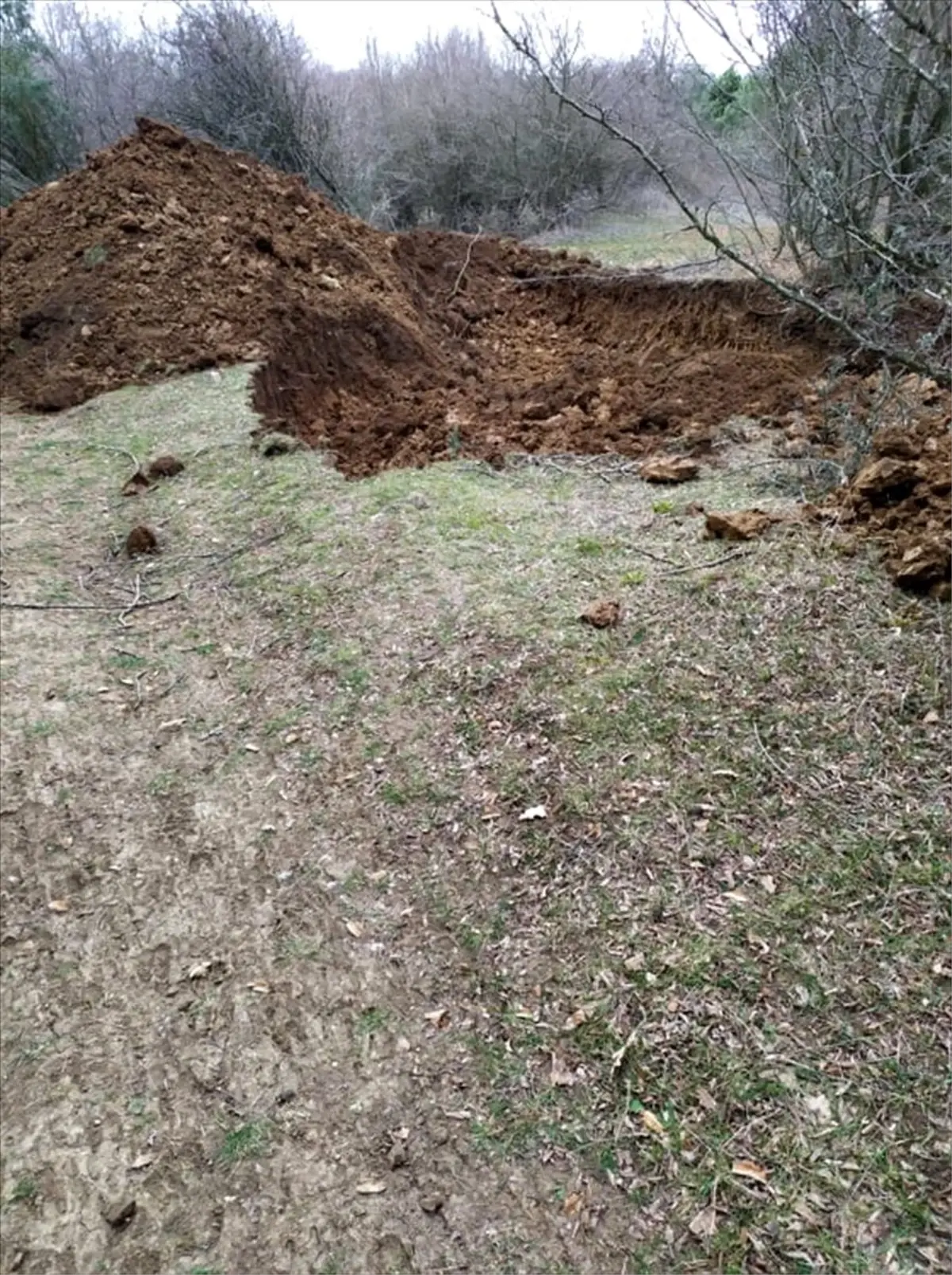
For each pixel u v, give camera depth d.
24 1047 2.13
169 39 12.16
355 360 6.14
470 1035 2.05
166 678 3.29
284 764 2.86
